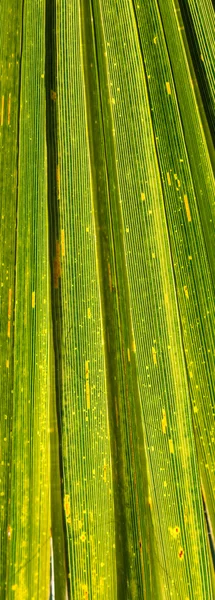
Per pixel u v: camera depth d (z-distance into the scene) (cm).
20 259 50
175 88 50
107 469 48
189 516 48
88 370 49
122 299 49
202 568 48
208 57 50
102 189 50
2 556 48
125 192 50
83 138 50
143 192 50
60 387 49
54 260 50
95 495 48
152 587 48
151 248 49
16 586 48
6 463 49
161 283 49
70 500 49
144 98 50
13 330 50
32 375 49
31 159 50
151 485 48
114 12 51
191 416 48
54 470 49
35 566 48
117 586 48
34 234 50
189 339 49
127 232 50
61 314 49
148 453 48
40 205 50
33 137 50
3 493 49
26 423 49
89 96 50
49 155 50
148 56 50
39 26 51
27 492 49
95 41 51
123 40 50
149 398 49
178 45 50
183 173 50
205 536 48
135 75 50
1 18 51
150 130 50
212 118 50
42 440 49
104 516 48
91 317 49
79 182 50
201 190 49
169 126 50
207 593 48
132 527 48
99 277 49
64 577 48
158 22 50
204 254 49
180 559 48
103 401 49
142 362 49
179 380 49
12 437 49
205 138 50
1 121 51
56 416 49
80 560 48
